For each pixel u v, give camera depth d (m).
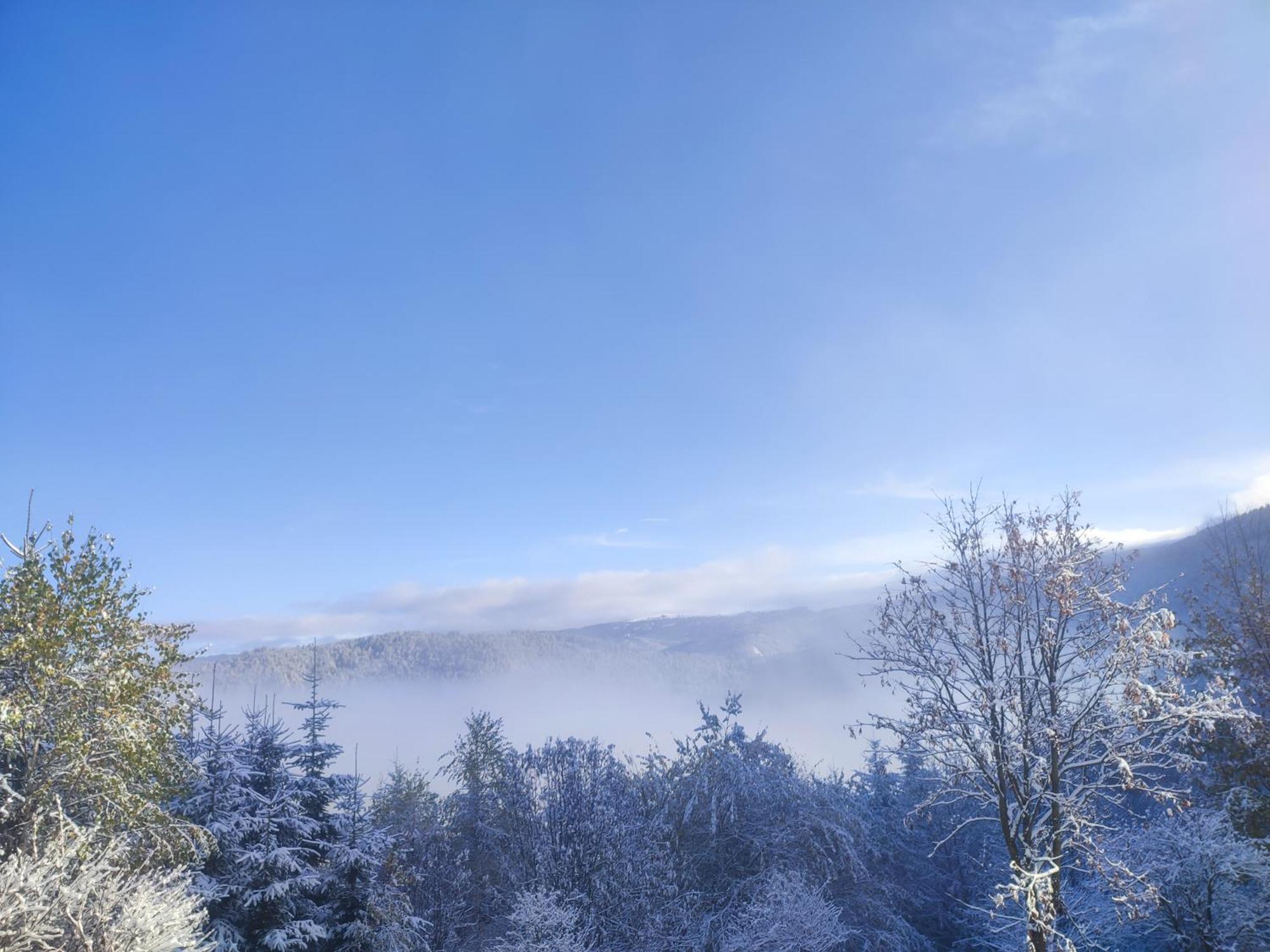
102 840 15.16
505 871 27.12
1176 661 14.52
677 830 28.47
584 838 25.89
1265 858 18.12
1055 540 16.62
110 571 16.30
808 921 22.59
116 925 12.05
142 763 15.82
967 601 16.81
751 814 28.67
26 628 14.87
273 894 18.98
